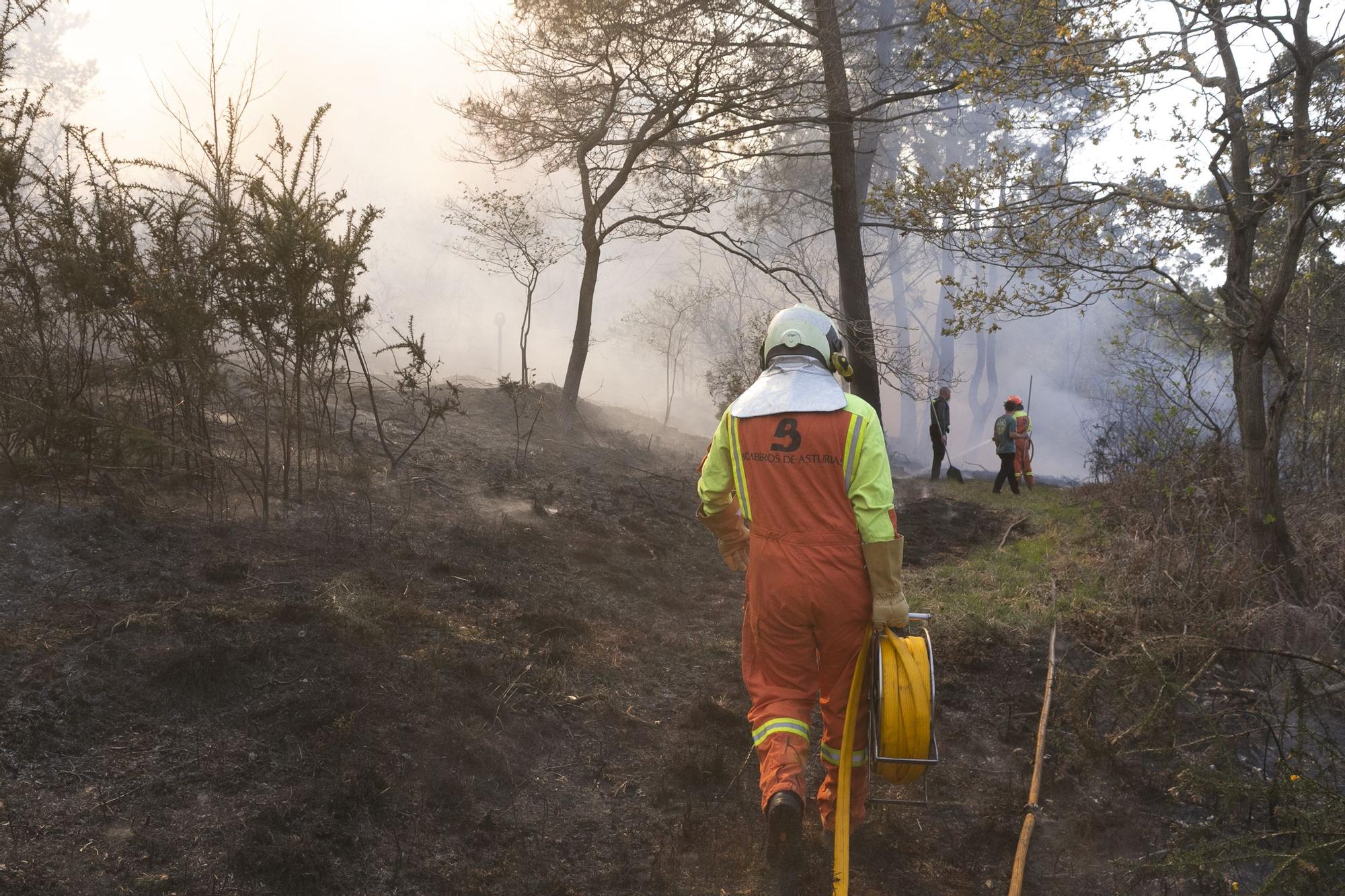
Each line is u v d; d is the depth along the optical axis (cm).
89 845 248
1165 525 711
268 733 315
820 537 292
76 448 469
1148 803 362
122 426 463
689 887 285
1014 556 819
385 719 339
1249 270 669
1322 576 604
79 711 300
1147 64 626
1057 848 328
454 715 356
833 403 297
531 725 370
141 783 277
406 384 704
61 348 495
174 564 426
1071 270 693
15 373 469
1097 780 377
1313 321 848
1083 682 396
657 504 859
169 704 317
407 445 807
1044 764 390
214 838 262
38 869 234
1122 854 325
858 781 311
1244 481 646
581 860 294
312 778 297
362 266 563
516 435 963
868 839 323
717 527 332
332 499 588
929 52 1013
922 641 294
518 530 628
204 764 292
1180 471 772
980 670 512
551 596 524
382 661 380
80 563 402
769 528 297
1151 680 395
